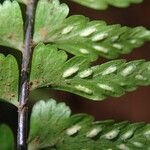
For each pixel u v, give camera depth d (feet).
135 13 0.68
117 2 0.37
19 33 0.34
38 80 0.34
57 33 0.35
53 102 0.34
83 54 0.35
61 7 0.35
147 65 0.34
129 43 0.35
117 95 0.34
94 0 0.37
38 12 0.35
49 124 0.34
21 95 0.33
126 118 0.65
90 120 0.33
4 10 0.34
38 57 0.34
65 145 0.34
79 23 0.35
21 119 0.33
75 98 0.61
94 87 0.34
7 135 0.34
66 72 0.34
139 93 0.66
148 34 0.35
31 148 0.34
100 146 0.33
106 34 0.35
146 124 0.33
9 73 0.33
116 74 0.34
